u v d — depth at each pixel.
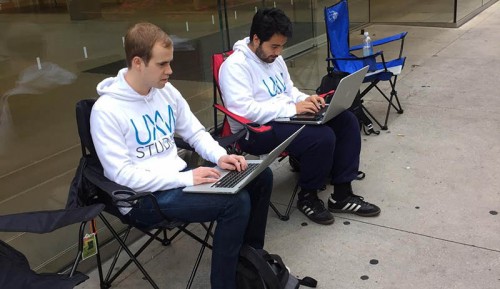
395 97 4.32
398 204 2.92
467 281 2.26
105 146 1.98
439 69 5.46
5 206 2.81
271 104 2.77
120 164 1.99
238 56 2.74
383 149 3.64
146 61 1.97
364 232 2.69
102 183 1.95
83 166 2.10
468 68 5.42
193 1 3.95
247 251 2.03
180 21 3.88
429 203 2.90
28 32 3.09
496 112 4.15
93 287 2.39
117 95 2.03
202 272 2.45
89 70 3.29
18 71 3.08
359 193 3.07
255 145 2.74
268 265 2.02
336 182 2.83
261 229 2.24
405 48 6.51
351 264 2.44
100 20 3.32
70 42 3.21
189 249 2.65
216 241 2.00
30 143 3.13
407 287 2.25
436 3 7.63
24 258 1.75
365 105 4.52
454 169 3.27
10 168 3.08
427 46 6.54
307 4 5.29
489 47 6.23
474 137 3.71
